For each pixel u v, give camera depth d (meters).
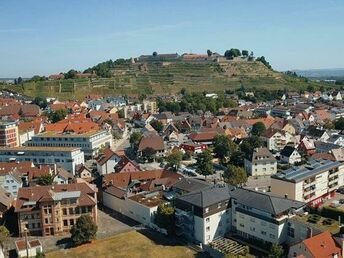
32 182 165.38
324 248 100.44
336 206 140.75
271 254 104.88
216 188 129.50
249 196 124.00
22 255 115.62
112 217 145.12
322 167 152.88
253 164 190.12
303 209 126.25
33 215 130.75
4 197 146.00
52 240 127.06
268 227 116.19
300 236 112.00
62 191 136.62
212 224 122.94
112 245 122.69
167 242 124.38
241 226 124.06
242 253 112.19
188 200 125.31
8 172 171.25
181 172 193.50
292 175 144.00
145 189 154.25
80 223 123.19
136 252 117.94
